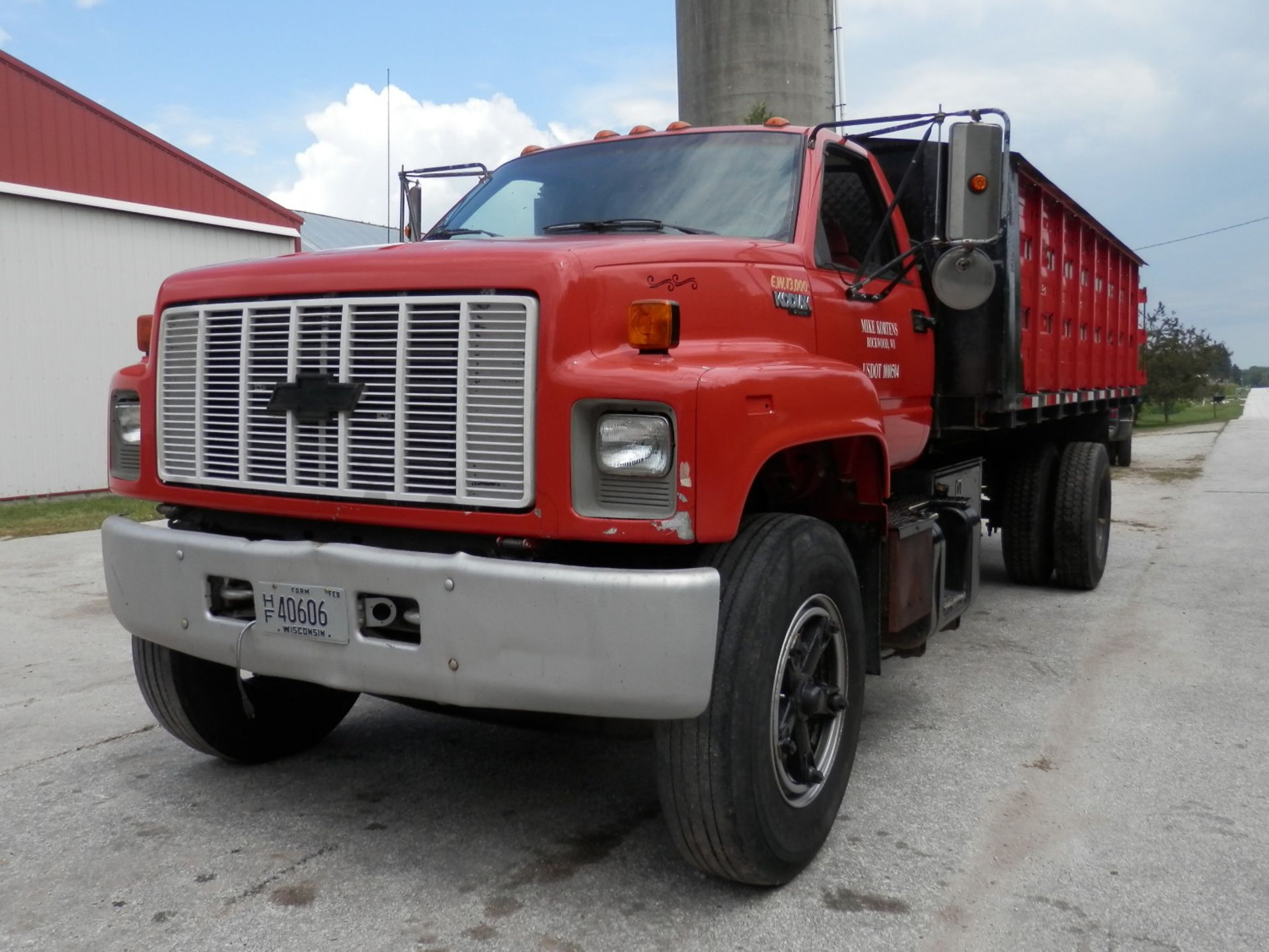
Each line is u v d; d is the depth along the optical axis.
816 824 3.13
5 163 13.01
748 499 3.53
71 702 4.90
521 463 2.68
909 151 5.07
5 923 2.86
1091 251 7.30
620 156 4.35
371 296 2.85
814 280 3.73
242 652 3.07
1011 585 7.54
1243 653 5.61
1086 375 7.37
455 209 4.62
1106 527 7.52
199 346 3.15
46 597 7.35
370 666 2.83
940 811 3.59
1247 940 2.76
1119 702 4.79
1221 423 37.53
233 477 3.13
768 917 2.88
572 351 2.68
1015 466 7.19
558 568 2.59
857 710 3.42
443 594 2.69
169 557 3.16
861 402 3.42
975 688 5.02
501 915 2.89
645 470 2.61
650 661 2.54
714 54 14.95
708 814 2.80
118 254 14.30
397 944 2.74
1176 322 40.31
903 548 3.94
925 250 4.89
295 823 3.51
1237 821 3.49
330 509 2.93
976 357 5.25
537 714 3.17
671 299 3.00
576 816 3.56
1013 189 5.18
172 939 2.77
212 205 15.50
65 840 3.38
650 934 2.79
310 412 2.93
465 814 3.58
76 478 14.02
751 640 2.82
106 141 14.10
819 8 15.03
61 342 13.75
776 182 3.96
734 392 2.72
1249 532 10.09
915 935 2.79
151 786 3.84
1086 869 3.16
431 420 2.78
